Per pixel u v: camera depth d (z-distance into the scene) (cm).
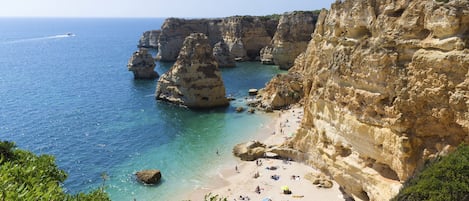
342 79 3506
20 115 7325
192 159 5159
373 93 3130
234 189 4194
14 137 6041
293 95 7700
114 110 7800
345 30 3756
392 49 2994
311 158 4478
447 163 2339
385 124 3025
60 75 12388
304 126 4619
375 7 3356
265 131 6281
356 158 3397
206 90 7888
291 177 4306
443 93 2667
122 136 6159
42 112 7575
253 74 12112
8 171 1550
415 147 2827
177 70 8131
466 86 2538
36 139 5969
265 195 3972
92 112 7631
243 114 7400
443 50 2669
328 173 4144
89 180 4525
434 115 2730
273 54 13475
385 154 3042
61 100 8662
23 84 10706
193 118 7206
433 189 2225
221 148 5559
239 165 4900
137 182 4469
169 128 6600
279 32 13275
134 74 11612
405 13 2950
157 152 5447
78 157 5250
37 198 1388
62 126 6662
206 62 7981
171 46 15825
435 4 2717
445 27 2628
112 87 10238
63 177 2219
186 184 4403
